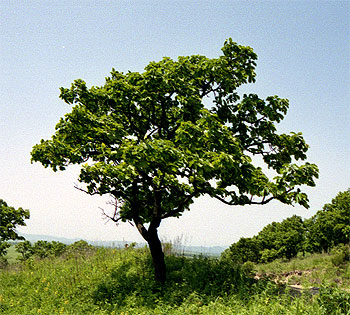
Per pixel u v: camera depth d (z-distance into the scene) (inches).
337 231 1269.7
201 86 487.5
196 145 351.6
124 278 466.6
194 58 476.1
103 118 416.8
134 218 490.0
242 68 487.5
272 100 478.6
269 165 486.3
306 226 1489.9
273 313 267.4
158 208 460.4
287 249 1466.5
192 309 315.9
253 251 1582.2
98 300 406.3
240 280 406.3
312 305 270.7
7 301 424.5
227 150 363.3
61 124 438.0
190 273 454.9
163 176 388.5
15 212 1434.5
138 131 490.3
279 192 350.3
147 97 432.5
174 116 473.1
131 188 484.7
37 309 384.8
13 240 1419.8
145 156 340.2
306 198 355.6
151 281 440.1
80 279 494.6
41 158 442.3
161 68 435.5
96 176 399.9
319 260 842.8
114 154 384.5
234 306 308.2
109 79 503.2
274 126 476.7
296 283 602.9
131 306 367.9
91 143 453.7
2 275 581.6
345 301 268.5
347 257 752.3
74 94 457.1
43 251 1390.3
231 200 410.6
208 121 359.6
